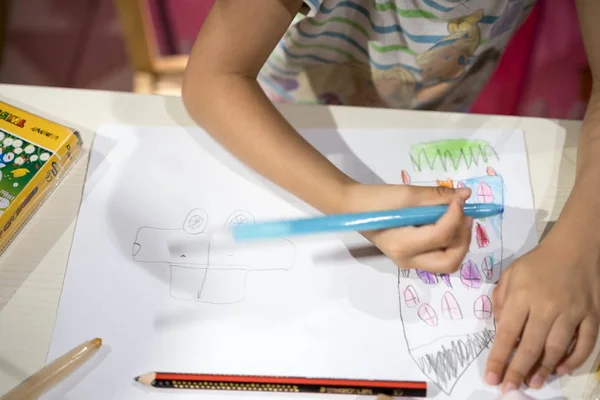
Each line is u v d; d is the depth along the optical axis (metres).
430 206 0.42
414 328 0.44
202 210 0.49
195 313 0.44
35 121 0.50
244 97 0.50
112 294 0.45
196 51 0.51
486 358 0.44
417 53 0.64
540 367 0.43
